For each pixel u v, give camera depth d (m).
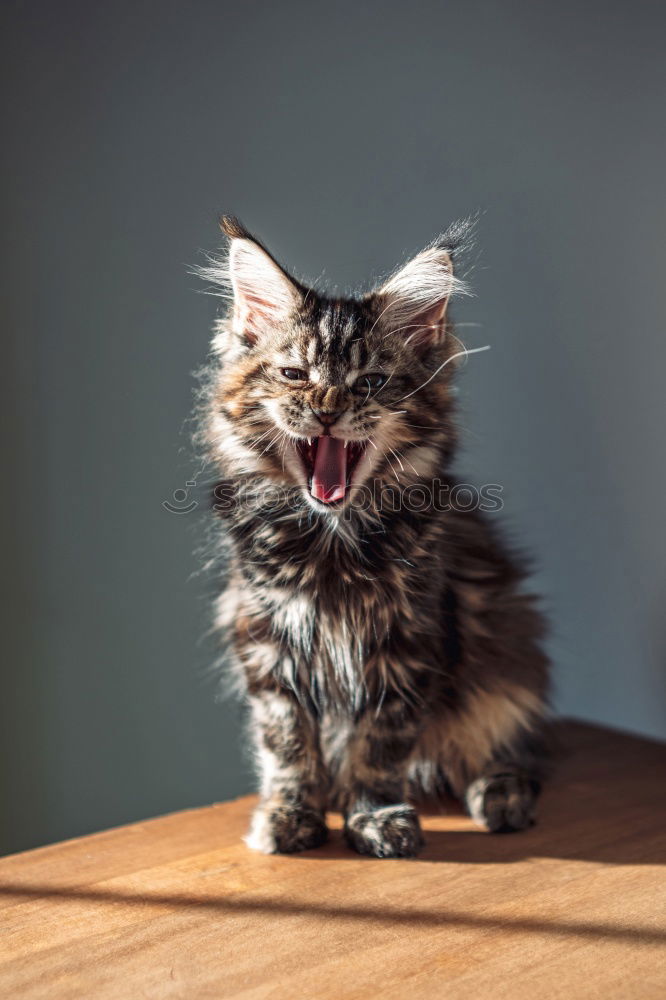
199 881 0.57
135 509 0.88
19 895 0.56
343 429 0.60
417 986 0.49
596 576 0.85
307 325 0.61
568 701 0.86
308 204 0.87
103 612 0.88
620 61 0.80
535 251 0.84
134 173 0.86
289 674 0.61
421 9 0.85
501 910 0.54
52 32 0.84
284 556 0.60
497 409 0.86
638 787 0.67
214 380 0.63
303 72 0.86
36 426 0.86
